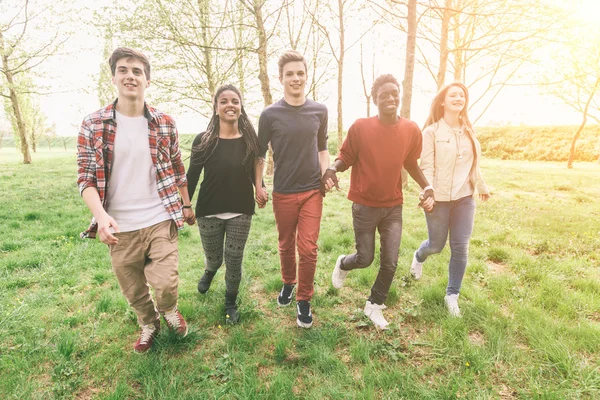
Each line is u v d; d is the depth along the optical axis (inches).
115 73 81.4
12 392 79.8
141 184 85.9
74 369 86.7
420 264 136.6
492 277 143.0
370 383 80.7
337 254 172.9
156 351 93.4
